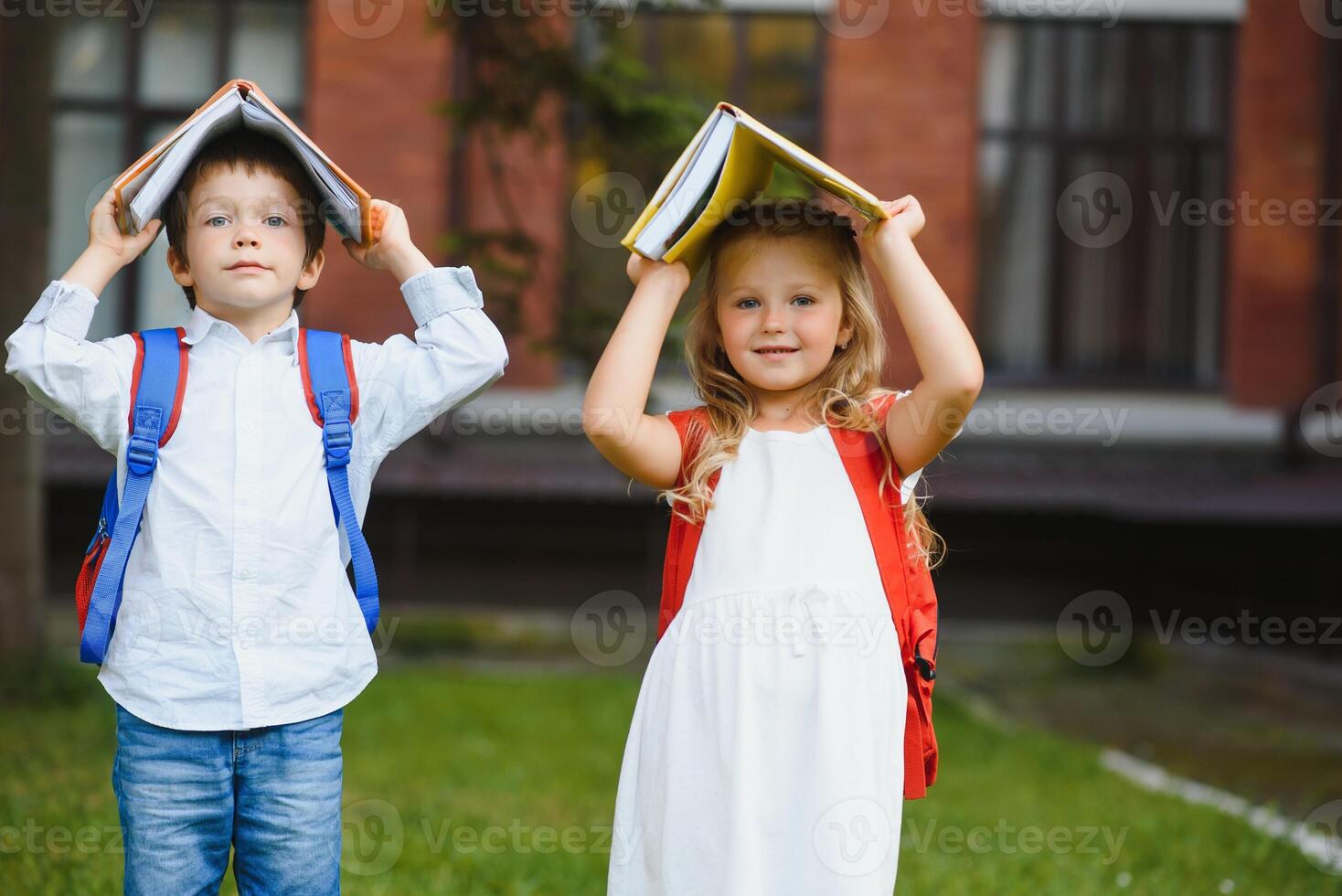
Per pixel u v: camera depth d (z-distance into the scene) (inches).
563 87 317.7
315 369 118.5
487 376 121.5
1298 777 334.3
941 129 536.4
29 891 170.4
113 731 305.3
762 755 111.2
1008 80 553.0
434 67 515.2
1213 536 504.1
